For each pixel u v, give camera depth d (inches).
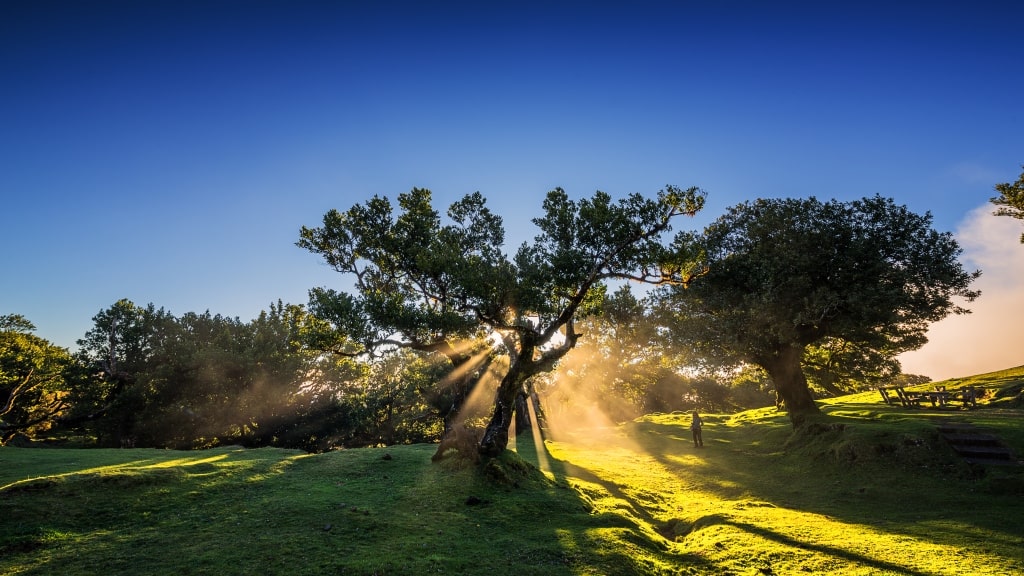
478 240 840.3
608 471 883.4
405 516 494.0
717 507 636.7
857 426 899.4
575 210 721.6
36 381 1886.1
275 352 1820.9
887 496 651.5
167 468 642.2
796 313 1067.9
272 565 356.5
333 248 820.0
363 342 684.1
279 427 1893.5
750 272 1057.5
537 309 680.4
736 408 3051.2
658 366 1614.2
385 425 1979.6
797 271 1077.8
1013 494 609.3
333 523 458.9
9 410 1898.4
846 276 1056.8
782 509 618.5
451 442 727.1
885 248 1053.2
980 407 1080.2
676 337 1198.3
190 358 1752.0
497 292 682.8
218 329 2063.2
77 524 451.2
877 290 980.6
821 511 599.5
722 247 1203.9
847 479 755.4
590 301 847.7
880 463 775.7
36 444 1887.3
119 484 547.5
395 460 775.1
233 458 817.5
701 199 689.0
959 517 538.3
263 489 590.6
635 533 477.1
